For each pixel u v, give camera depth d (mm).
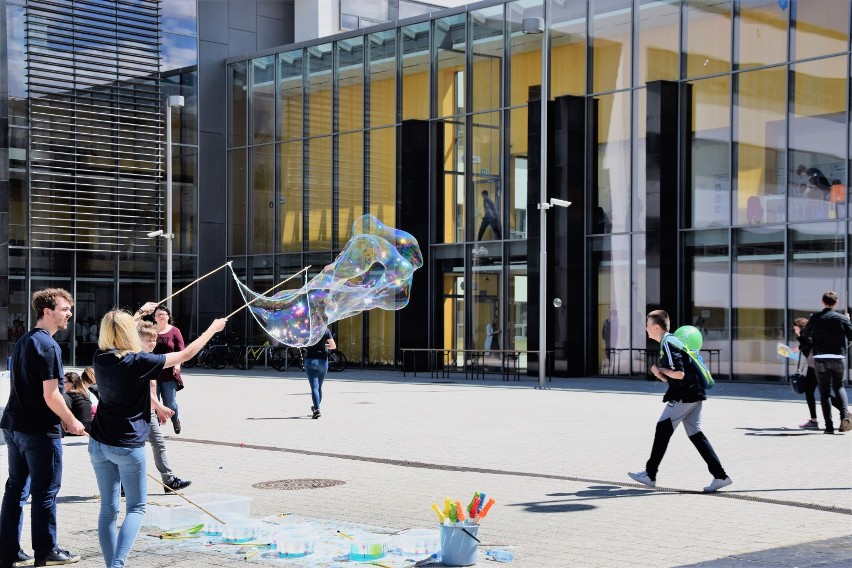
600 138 28781
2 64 19906
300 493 9969
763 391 22859
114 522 6566
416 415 17875
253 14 38875
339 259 14008
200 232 37594
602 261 28766
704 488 9961
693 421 10016
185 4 37281
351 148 34500
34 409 7109
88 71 35281
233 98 38125
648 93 27266
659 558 7129
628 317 28141
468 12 31469
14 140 33500
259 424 16453
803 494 9758
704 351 26609
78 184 34750
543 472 11211
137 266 36125
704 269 26734
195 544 7727
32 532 7148
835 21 24281
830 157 24328
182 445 13742
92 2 34969
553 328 29094
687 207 27109
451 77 31891
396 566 6965
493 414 18047
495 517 8695
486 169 31094
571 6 29281
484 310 31125
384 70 33531
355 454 12742
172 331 13016
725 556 7184
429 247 32250
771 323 25328
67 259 34656
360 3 40094
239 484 10531
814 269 24594
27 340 7086
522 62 30297
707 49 26688
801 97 24906
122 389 6469
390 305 14500
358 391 24031
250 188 37688
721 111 26422
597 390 24109
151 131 36531
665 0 27422
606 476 10930
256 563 7102
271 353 34469
